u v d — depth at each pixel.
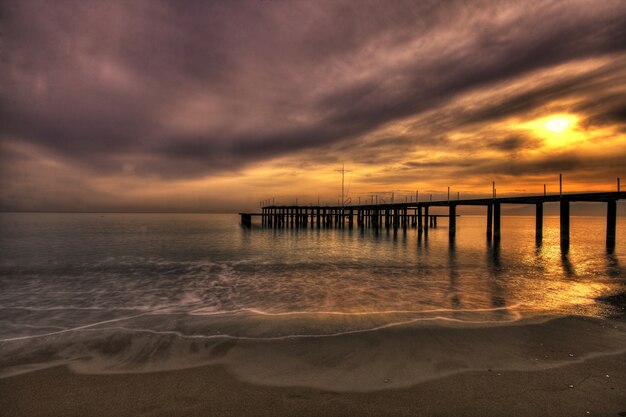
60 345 6.26
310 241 33.94
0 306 9.71
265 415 3.95
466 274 15.10
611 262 19.23
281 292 11.45
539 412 3.96
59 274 15.33
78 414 3.97
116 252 24.08
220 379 4.84
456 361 5.39
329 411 4.02
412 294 11.04
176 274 15.27
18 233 45.97
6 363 5.45
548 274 15.16
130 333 6.91
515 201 30.48
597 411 3.98
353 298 10.49
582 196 25.30
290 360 5.49
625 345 6.05
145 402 4.24
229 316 8.23
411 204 44.94
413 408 4.07
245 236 41.16
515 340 6.30
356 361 5.42
